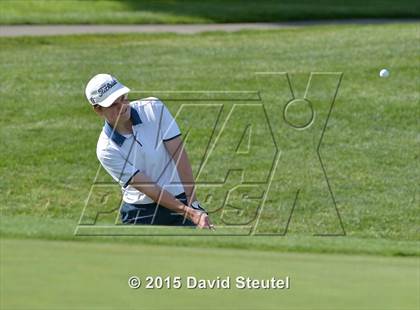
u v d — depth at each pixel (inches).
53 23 2546.8
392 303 446.0
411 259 589.0
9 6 2842.0
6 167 1441.9
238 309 430.6
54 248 556.1
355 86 1754.4
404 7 2881.4
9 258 518.3
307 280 492.7
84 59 1987.0
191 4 2984.7
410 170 1434.5
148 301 437.7
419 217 1286.9
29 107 1670.8
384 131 1569.9
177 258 547.2
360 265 545.6
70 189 1378.0
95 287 456.1
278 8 2819.9
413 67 1846.7
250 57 1974.7
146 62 1952.5
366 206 1320.1
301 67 1868.8
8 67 1909.4
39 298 431.5
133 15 2674.7
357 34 2177.7
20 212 1295.5
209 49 2079.2
